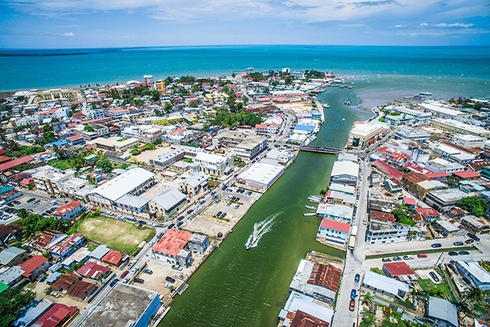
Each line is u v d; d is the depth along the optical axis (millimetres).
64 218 108250
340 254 92312
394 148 163875
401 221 101688
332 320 69438
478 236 98875
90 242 98438
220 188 132500
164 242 91750
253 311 74188
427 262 87562
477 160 149500
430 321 67875
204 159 146625
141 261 89625
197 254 92750
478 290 70250
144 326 67312
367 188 130125
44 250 92375
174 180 140125
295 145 183750
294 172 149750
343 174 131375
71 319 70438
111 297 70250
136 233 103000
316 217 111812
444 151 156500
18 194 127500
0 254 86812
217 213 113188
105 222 109688
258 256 92750
